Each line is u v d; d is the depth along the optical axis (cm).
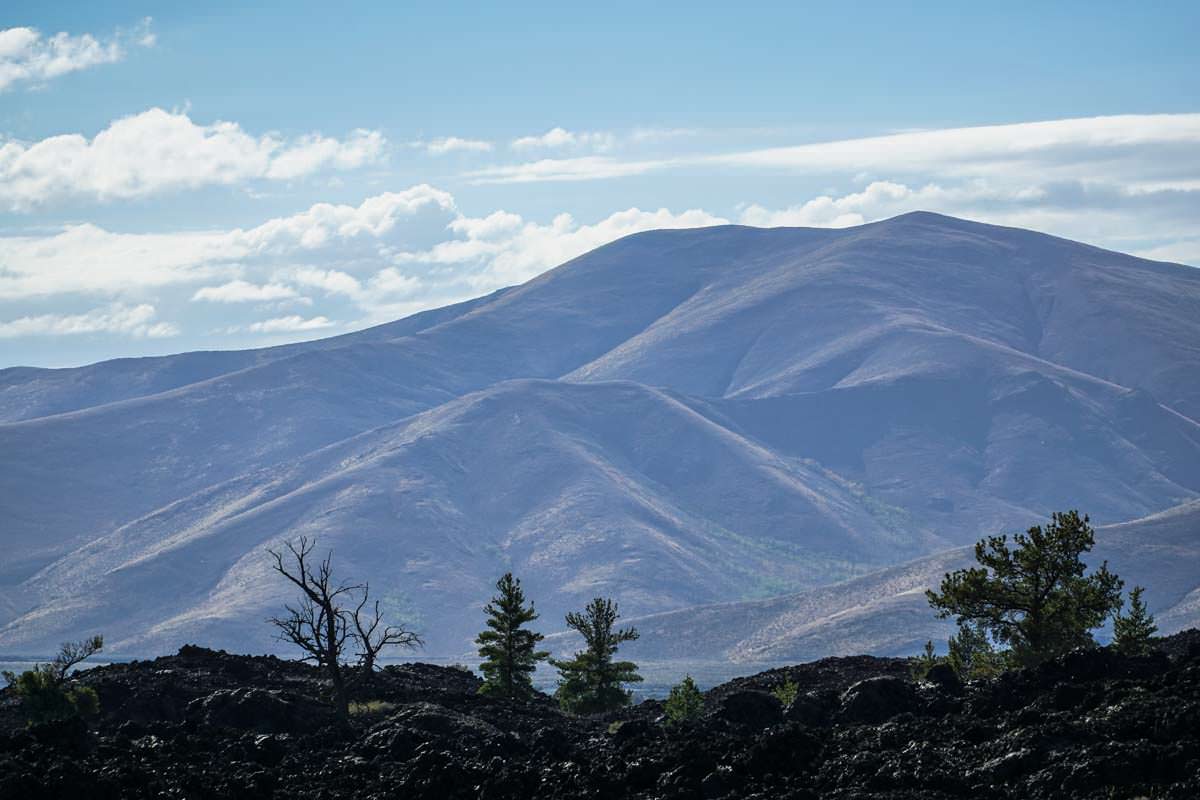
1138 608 13825
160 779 10444
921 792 8869
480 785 10500
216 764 11188
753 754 10031
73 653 13712
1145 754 8475
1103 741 8919
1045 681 10862
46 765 10394
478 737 12344
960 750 9556
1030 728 9406
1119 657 11088
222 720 12619
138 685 13450
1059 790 8419
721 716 11862
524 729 13200
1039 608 13562
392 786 10612
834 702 11962
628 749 11050
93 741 11469
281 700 12962
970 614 13912
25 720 12331
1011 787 8700
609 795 10006
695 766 10044
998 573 13775
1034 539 13662
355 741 12231
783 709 11906
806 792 9162
